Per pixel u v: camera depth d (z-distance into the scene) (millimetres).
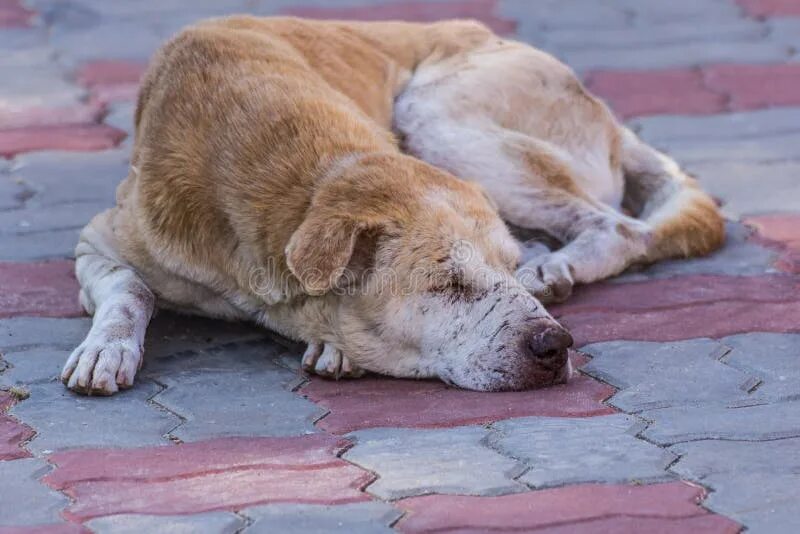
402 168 5191
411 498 4191
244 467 4402
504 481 4301
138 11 10258
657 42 9742
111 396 4961
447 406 4883
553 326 4973
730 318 5707
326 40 6434
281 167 5199
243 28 6262
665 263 6340
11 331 5504
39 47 9328
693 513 4105
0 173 7242
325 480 4309
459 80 6516
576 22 10195
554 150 6434
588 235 6102
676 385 5082
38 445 4555
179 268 5363
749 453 4508
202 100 5512
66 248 6375
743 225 6785
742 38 9812
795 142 7895
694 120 8258
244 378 5172
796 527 4035
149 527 4004
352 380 5172
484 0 10688
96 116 8094
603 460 4449
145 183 5434
